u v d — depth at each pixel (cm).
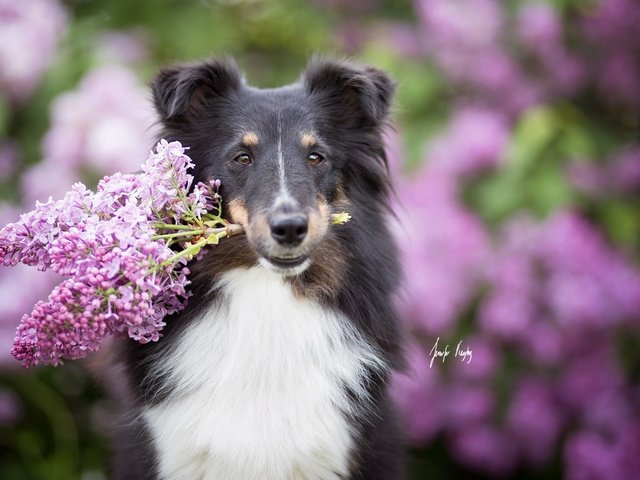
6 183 764
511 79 820
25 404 799
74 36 814
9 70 742
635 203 815
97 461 800
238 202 471
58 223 404
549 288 743
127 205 400
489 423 775
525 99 823
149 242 395
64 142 707
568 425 790
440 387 769
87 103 709
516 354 788
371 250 506
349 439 486
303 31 974
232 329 477
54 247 383
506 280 746
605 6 822
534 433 764
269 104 499
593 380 762
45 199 711
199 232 434
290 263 446
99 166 704
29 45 746
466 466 827
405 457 557
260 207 449
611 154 827
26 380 768
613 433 757
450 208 752
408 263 697
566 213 749
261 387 475
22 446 782
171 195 418
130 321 387
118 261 379
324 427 478
